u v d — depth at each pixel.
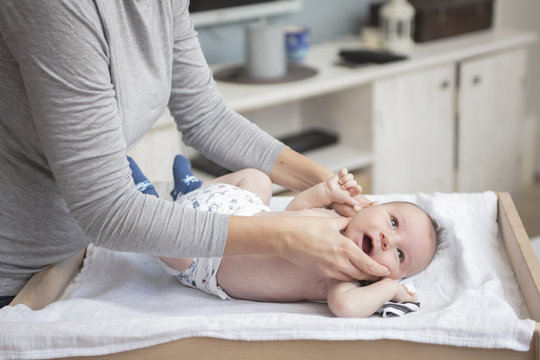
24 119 0.94
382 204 1.24
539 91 3.16
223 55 2.52
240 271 1.15
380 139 2.43
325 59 2.52
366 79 2.29
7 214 1.02
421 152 2.58
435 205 1.31
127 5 0.96
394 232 1.18
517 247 1.13
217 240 0.93
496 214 1.33
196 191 1.29
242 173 1.30
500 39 2.69
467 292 1.04
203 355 0.90
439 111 2.57
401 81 2.41
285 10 2.58
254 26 2.21
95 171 0.87
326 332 0.86
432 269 1.20
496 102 2.74
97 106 0.85
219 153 1.29
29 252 1.07
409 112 2.48
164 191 1.49
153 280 1.26
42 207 1.04
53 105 0.83
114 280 1.23
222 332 0.88
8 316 0.97
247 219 0.94
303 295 1.14
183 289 1.21
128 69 0.98
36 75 0.82
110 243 0.92
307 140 2.49
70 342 0.89
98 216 0.90
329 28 2.81
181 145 2.37
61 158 0.86
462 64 2.56
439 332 0.85
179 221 0.92
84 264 1.28
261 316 0.90
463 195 1.36
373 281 1.11
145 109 1.04
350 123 2.49
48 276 1.12
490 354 0.85
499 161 2.85
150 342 0.89
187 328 0.88
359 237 1.17
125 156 0.91
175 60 1.18
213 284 1.16
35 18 0.79
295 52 2.45
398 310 1.02
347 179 1.25
